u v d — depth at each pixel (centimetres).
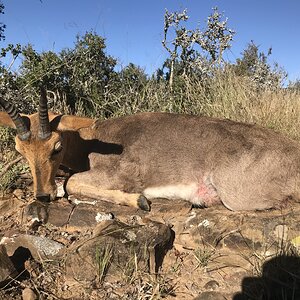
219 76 186
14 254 91
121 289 83
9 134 154
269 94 182
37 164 108
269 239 92
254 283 84
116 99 180
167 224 102
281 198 106
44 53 179
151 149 117
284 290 81
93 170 120
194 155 114
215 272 88
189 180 114
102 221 98
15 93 169
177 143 116
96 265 85
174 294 83
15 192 121
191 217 102
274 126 158
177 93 185
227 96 176
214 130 115
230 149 110
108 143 122
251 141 110
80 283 84
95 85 184
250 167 107
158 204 112
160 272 89
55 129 112
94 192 116
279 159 106
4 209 112
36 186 109
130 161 118
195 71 201
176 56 198
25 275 85
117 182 118
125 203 112
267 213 106
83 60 185
